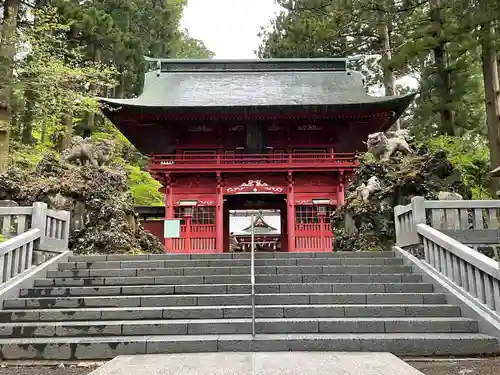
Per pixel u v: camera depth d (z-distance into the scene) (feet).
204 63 103.30
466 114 88.07
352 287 29.63
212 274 32.68
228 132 91.15
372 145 54.49
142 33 133.80
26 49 65.31
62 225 38.86
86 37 93.15
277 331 24.84
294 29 103.76
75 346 23.16
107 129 116.26
